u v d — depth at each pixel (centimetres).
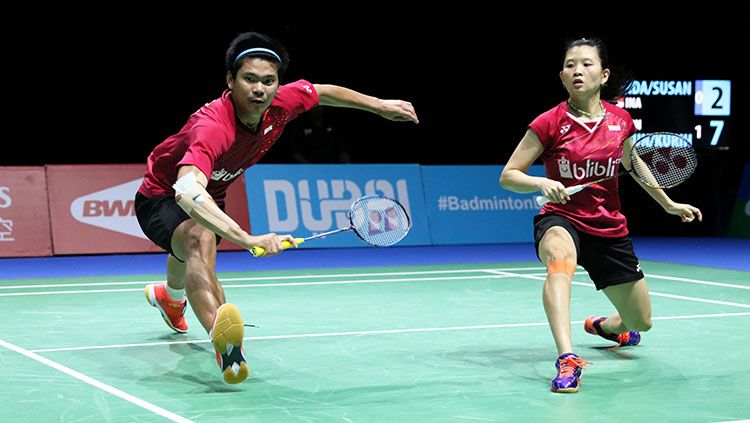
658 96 1636
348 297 923
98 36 1694
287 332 722
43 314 811
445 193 1520
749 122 1752
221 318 483
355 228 570
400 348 658
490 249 1447
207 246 548
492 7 1808
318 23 1745
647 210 1767
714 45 1747
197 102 1756
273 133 570
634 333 662
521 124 1862
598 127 577
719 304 876
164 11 1708
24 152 1702
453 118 1850
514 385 546
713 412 483
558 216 588
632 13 1755
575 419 468
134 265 1227
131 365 599
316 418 469
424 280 1065
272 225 1406
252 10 1731
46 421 459
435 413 480
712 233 1761
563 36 1814
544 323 768
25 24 1656
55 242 1320
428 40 1802
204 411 481
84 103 1714
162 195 580
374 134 1845
